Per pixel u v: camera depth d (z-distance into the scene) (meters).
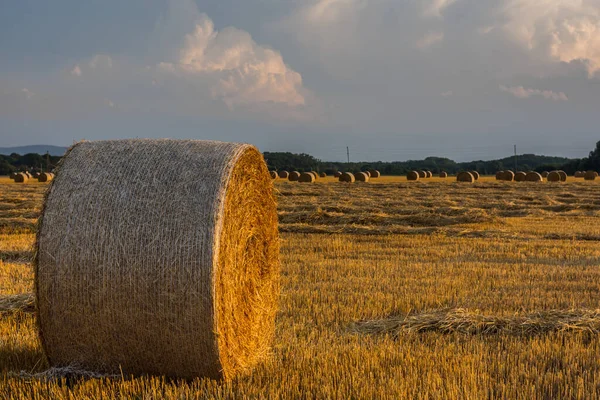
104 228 5.89
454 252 14.47
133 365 6.14
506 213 24.58
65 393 5.65
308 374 6.08
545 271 11.99
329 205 25.19
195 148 6.34
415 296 9.80
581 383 5.80
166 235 5.82
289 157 112.62
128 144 6.39
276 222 7.82
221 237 5.92
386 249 14.91
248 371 6.46
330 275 11.59
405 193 36.75
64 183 6.11
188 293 5.78
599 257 13.92
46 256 5.99
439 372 6.20
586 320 8.05
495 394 5.74
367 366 6.22
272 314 7.64
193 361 5.97
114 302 5.89
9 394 5.64
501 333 7.80
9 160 117.88
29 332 7.49
